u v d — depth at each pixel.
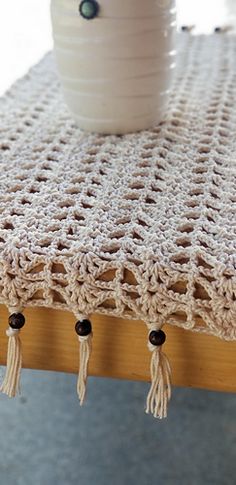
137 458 1.07
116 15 0.71
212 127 0.77
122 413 1.15
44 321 0.60
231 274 0.55
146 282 0.55
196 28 1.15
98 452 1.08
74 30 0.72
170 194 0.65
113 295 0.56
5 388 0.60
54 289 0.57
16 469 1.05
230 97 0.85
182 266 0.55
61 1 0.72
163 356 0.57
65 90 0.77
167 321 0.56
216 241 0.58
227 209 0.62
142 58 0.73
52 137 0.77
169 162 0.70
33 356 0.62
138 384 1.19
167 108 0.81
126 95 0.74
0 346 0.63
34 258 0.57
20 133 0.78
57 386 1.20
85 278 0.56
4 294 0.58
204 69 0.95
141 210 0.63
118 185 0.67
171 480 1.03
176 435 1.11
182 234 0.59
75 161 0.71
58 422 1.13
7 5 1.34
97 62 0.73
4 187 0.67
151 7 0.72
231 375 0.59
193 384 0.60
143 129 0.78
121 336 0.60
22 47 1.09
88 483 1.03
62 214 0.62
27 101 0.86
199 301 0.55
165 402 0.58
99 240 0.58
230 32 1.12
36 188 0.67
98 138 0.77
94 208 0.63
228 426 1.12
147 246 0.57
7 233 0.60
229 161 0.70
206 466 1.05
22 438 1.11
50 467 1.05
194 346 0.59
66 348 0.61
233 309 0.54
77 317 0.57
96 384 1.20
